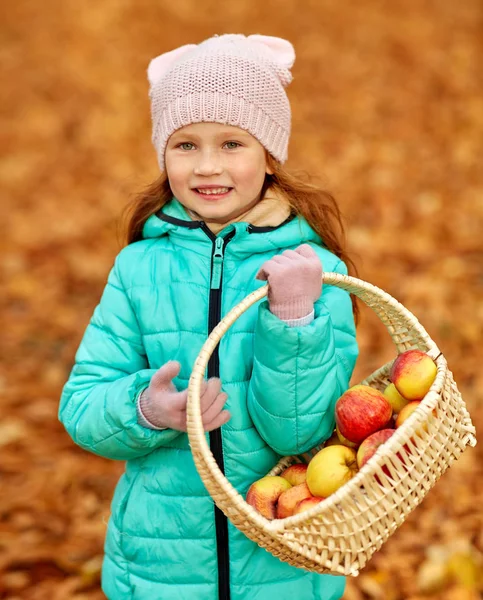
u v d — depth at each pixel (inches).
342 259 91.3
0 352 179.3
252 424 77.0
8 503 130.6
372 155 272.2
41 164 285.1
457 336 170.2
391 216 232.5
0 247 231.6
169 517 77.1
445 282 193.3
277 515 71.9
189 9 420.5
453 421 70.9
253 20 403.9
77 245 232.7
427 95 316.2
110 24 397.1
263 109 79.7
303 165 264.7
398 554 117.4
